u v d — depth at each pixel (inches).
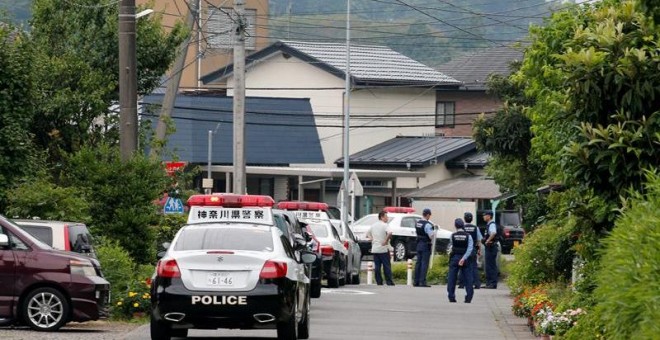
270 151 5128.0
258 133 5147.6
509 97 3262.8
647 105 1083.3
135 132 2022.6
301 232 2314.2
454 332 1720.0
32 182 1958.7
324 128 5565.9
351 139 5565.9
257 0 6402.6
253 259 1346.0
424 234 3002.0
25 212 1861.5
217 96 5123.0
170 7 5767.7
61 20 2481.5
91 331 1557.6
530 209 3016.7
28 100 2058.3
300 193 4778.5
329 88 5531.5
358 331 1694.1
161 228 2267.5
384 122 5620.1
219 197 1888.5
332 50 5669.3
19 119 2031.3
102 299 1563.7
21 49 2054.6
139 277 1843.0
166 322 1334.9
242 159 2832.2
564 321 1387.8
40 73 2316.7
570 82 1112.2
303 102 5319.9
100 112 2409.0
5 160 1983.3
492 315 2063.2
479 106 5757.9
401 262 3870.6
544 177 2738.7
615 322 745.6
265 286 1332.4
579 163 1084.5
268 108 5221.5
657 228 735.7
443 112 5807.1
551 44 1845.5
